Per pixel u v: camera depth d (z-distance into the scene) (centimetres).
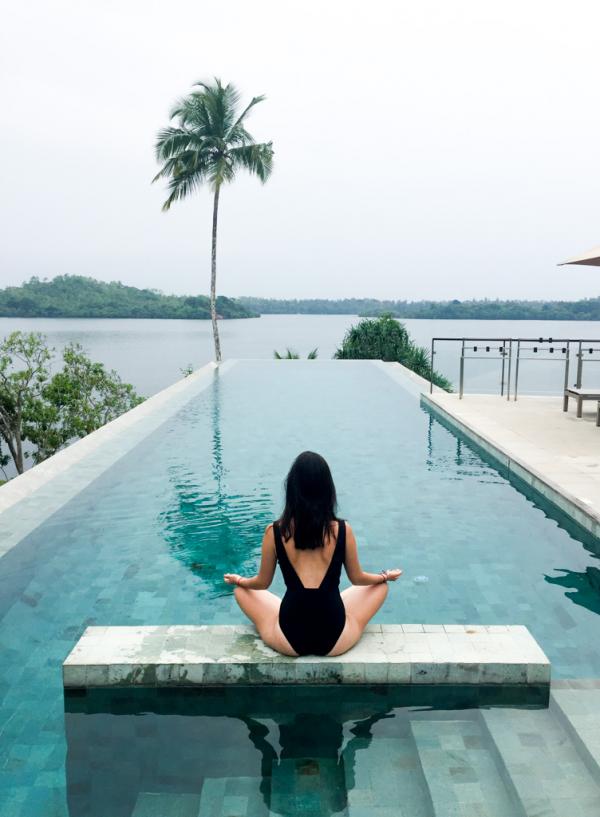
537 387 1285
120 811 217
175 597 407
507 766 230
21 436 1980
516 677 282
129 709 282
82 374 2112
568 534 526
